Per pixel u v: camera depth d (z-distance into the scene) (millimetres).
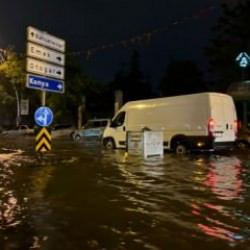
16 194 10875
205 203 9688
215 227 7656
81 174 14602
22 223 7930
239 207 9258
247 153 22297
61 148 27562
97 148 27078
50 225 7805
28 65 19562
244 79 38281
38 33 20016
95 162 18391
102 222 8023
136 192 11086
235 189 11406
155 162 18141
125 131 24609
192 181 12820
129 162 18250
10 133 54625
